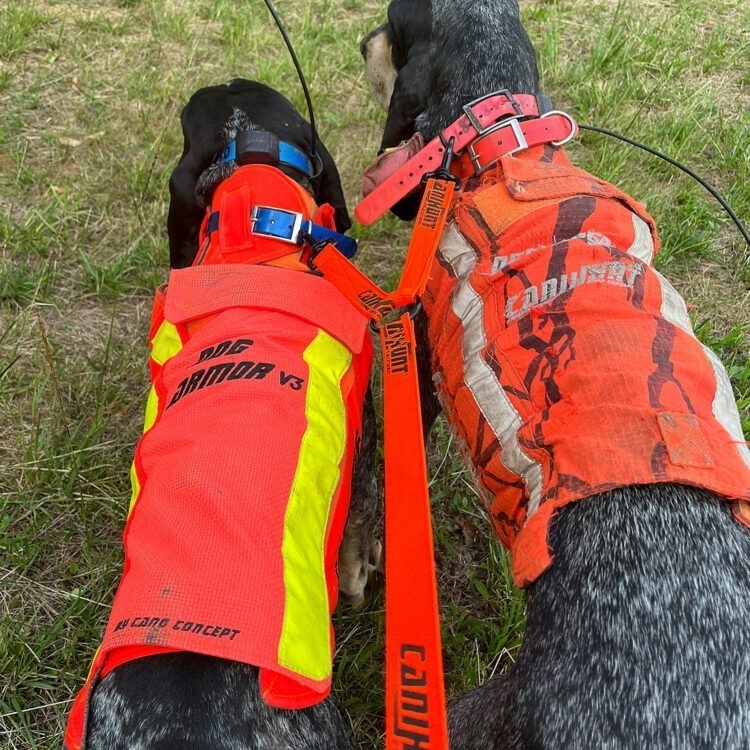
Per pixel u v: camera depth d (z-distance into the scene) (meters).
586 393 0.59
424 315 0.87
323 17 1.94
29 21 1.79
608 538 0.57
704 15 2.04
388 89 1.04
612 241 0.70
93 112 1.59
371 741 0.86
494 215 0.74
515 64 0.92
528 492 0.62
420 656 0.51
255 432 0.64
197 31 1.87
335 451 0.68
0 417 1.11
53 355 1.16
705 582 0.55
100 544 0.99
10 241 1.32
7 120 1.55
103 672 0.57
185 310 0.77
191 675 0.56
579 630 0.56
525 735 0.56
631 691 0.53
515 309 0.67
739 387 1.18
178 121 1.55
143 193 1.41
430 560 0.54
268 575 0.56
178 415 0.67
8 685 0.85
